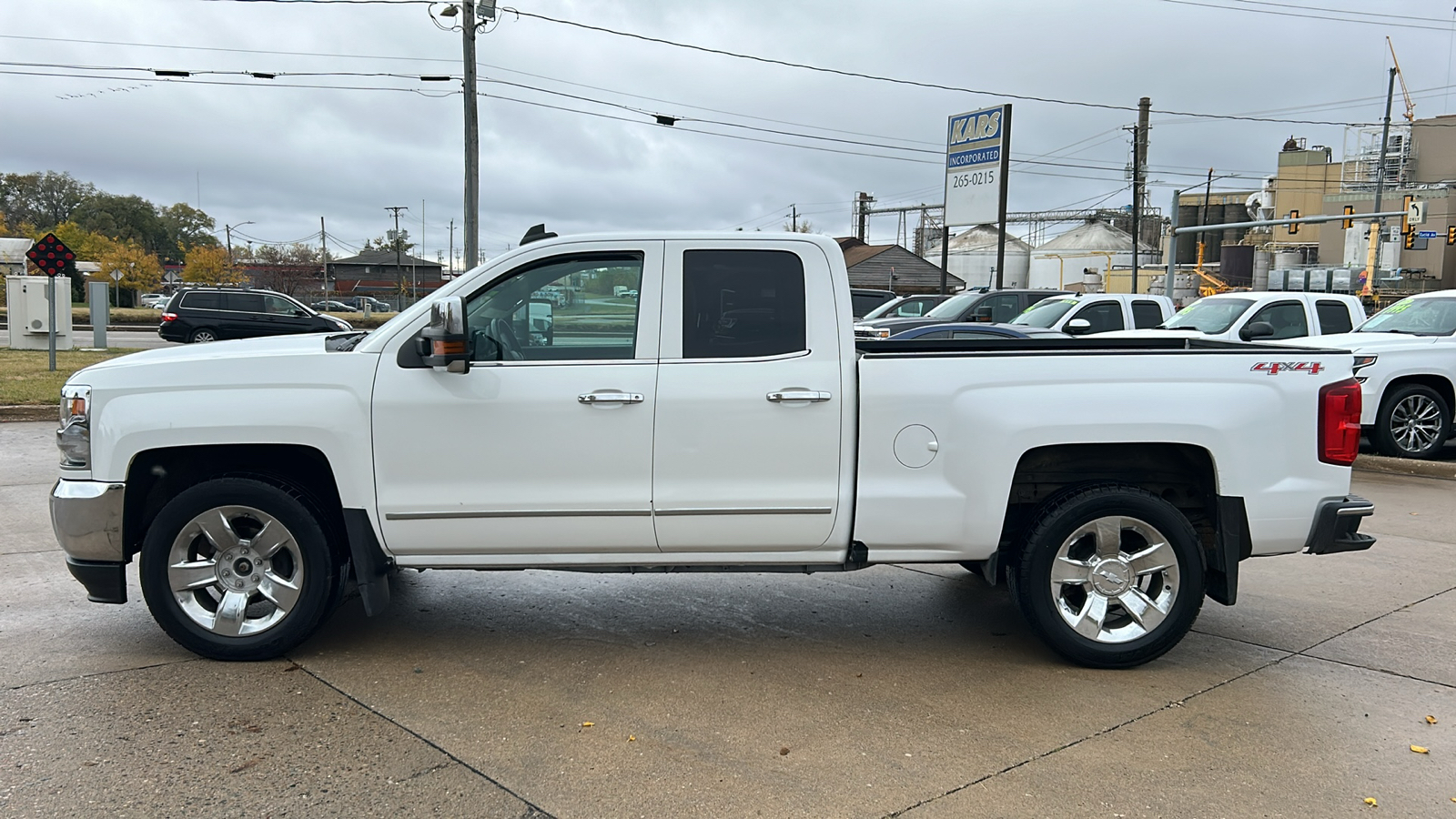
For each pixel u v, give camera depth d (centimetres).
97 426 438
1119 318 1509
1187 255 7481
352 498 441
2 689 416
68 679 429
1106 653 455
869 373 443
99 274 7562
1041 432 442
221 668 446
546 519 445
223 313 2462
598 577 624
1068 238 7212
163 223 11138
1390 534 775
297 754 359
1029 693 432
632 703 414
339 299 8806
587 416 439
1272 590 611
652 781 344
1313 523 453
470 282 446
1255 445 447
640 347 445
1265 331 1210
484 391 438
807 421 443
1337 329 1266
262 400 438
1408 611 565
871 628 524
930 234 7681
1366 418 1106
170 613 447
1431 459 1113
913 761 362
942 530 449
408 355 442
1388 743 384
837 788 341
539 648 483
